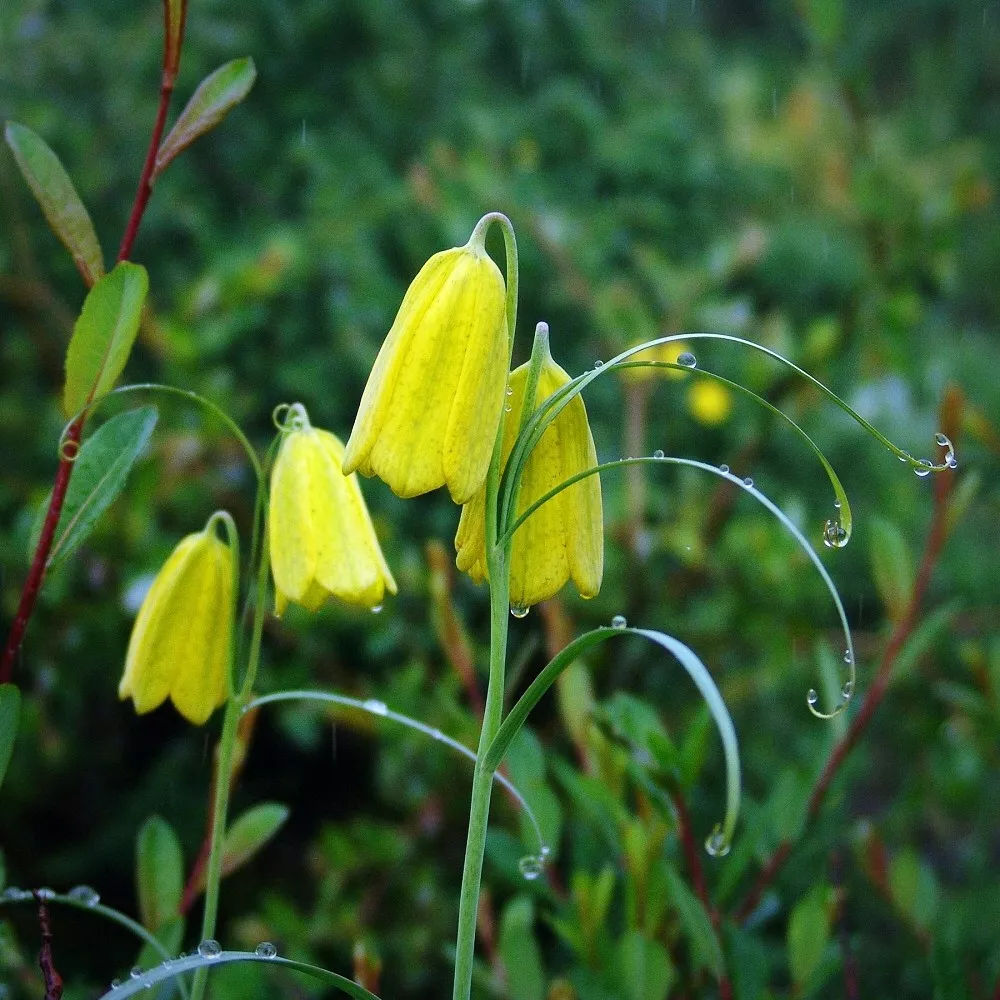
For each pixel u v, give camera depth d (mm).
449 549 700
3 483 667
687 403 792
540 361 243
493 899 554
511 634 660
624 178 958
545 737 589
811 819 380
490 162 812
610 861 397
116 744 666
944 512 397
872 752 726
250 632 621
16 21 846
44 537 284
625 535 615
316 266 771
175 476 585
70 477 289
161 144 289
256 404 755
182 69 880
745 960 346
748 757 677
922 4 2164
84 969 634
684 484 660
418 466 240
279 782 732
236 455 650
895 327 710
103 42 881
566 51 1014
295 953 478
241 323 693
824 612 750
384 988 558
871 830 409
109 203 840
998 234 1681
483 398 241
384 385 242
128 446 291
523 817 358
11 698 264
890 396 751
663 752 342
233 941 590
